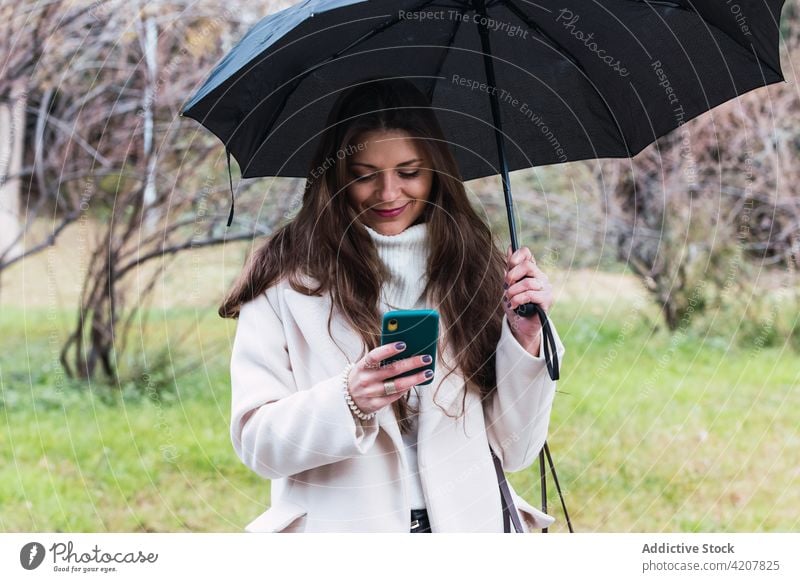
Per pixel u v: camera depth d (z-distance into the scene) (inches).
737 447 234.2
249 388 82.4
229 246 288.5
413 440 85.1
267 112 95.2
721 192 316.8
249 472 220.1
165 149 269.7
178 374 277.7
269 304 85.7
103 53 265.1
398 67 101.7
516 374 84.7
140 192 273.1
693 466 224.4
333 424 76.9
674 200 315.3
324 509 82.4
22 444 228.8
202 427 243.8
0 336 313.6
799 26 315.9
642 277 323.0
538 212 308.8
